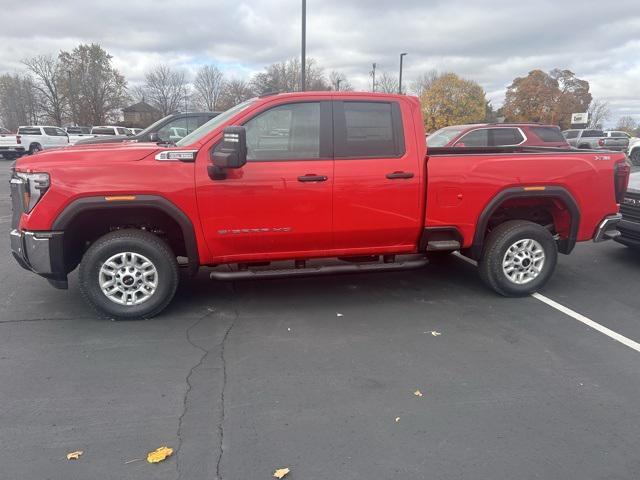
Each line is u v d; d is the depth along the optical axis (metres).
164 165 4.27
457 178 4.81
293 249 4.71
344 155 4.61
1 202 12.19
